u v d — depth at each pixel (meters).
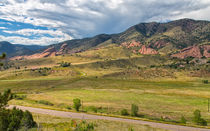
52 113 46.16
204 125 45.69
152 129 34.56
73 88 122.31
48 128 26.47
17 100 73.75
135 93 98.31
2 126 21.17
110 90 109.31
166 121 47.03
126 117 47.44
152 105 70.12
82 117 42.97
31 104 62.75
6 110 16.75
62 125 29.42
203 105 70.31
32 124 25.91
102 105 67.50
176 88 115.25
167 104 72.25
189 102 75.69
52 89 119.62
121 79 159.38
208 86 121.38
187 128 39.25
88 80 153.38
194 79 152.00
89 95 92.50
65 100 78.06
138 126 35.97
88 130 25.53
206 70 182.75
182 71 186.88
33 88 124.19
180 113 58.09
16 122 22.69
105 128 31.22
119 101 77.69
